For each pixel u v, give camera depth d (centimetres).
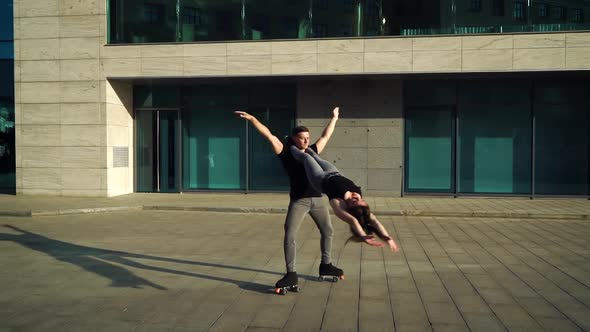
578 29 1523
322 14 1608
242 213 1344
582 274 666
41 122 1681
